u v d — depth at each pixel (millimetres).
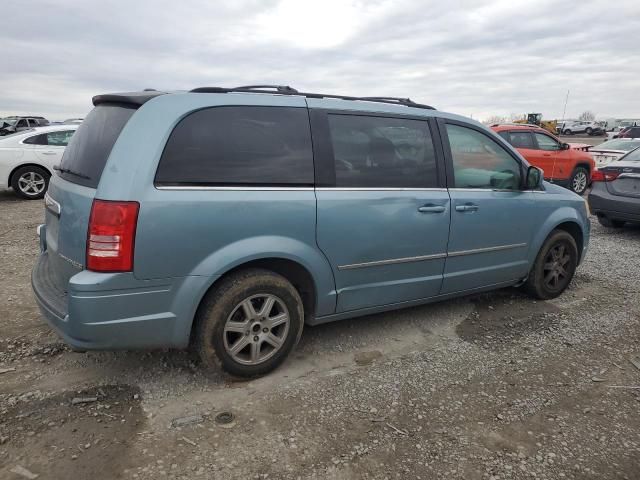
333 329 4082
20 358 3436
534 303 4832
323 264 3314
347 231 3361
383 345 3830
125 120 2879
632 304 4840
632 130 26156
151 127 2781
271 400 3020
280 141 3166
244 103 3092
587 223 5168
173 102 2889
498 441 2699
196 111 2924
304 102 3326
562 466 2516
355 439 2676
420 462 2516
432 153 3863
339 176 3363
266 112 3156
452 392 3176
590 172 13117
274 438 2658
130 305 2730
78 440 2590
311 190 3229
